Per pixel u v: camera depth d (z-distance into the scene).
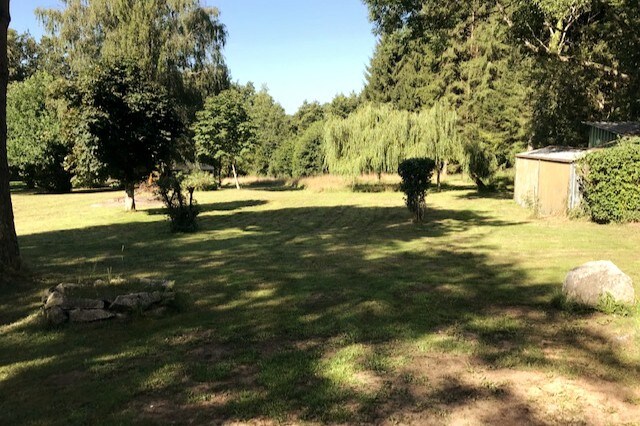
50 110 32.22
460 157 29.69
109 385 3.79
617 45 19.50
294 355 4.31
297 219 17.86
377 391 3.57
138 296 5.72
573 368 3.92
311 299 6.27
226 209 22.03
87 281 7.07
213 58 35.50
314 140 45.25
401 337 4.73
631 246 10.34
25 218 19.44
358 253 10.05
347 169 31.11
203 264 9.08
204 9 34.31
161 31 31.20
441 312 5.54
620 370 3.88
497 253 9.70
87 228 15.92
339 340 4.69
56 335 5.04
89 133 17.81
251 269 8.41
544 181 18.28
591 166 14.30
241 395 3.57
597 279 5.45
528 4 16.58
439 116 30.00
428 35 19.69
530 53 20.69
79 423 3.21
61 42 30.80
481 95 40.19
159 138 18.78
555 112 26.80
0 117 7.28
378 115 31.59
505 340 4.62
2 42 7.22
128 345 4.72
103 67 17.94
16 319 5.67
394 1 17.81
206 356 4.39
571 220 15.13
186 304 6.11
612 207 13.98
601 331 4.79
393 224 15.77
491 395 3.50
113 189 38.19
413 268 8.22
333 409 3.31
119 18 29.70
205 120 35.72
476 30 42.31
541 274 7.57
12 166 32.88
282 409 3.34
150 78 29.89
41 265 9.20
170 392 3.66
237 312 5.78
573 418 3.18
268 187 39.75
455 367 4.00
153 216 19.06
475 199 24.78
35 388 3.79
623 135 17.38
